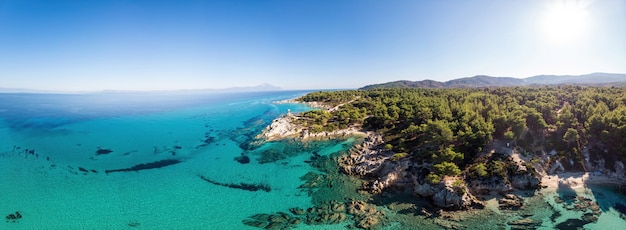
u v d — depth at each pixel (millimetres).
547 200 50250
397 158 63375
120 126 139500
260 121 144875
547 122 74375
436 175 52562
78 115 180875
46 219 49875
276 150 87688
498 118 69188
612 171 57281
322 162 74688
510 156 59500
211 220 49312
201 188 62531
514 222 44656
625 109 66125
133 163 80812
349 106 143250
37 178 69312
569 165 59719
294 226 46281
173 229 46719
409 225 44812
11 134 118312
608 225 43312
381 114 102188
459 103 106250
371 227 44625
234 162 79125
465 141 64062
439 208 48750
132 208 53875
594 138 63812
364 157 70625
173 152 91562
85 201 56750
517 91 121062
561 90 115875
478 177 53969
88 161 82938
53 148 97250
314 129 103062
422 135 74750
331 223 46469
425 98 129125
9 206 54781
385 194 54875
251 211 51938
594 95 90938
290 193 58406
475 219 45594
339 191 57781
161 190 61875
